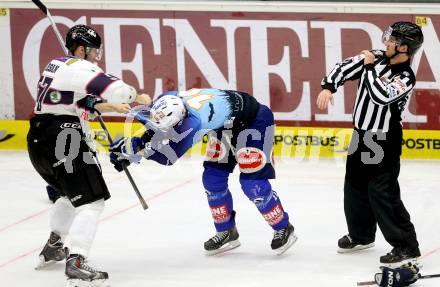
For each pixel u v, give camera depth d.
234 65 22.52
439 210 17.88
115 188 19.80
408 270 13.26
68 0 22.58
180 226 16.97
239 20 22.27
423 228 16.66
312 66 22.25
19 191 19.64
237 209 18.09
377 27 21.91
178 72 22.70
